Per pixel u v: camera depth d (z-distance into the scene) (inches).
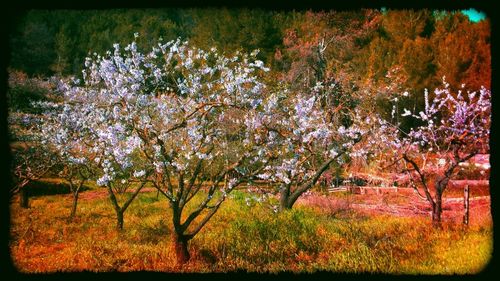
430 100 1092.5
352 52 1067.3
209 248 304.7
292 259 292.8
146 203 586.2
